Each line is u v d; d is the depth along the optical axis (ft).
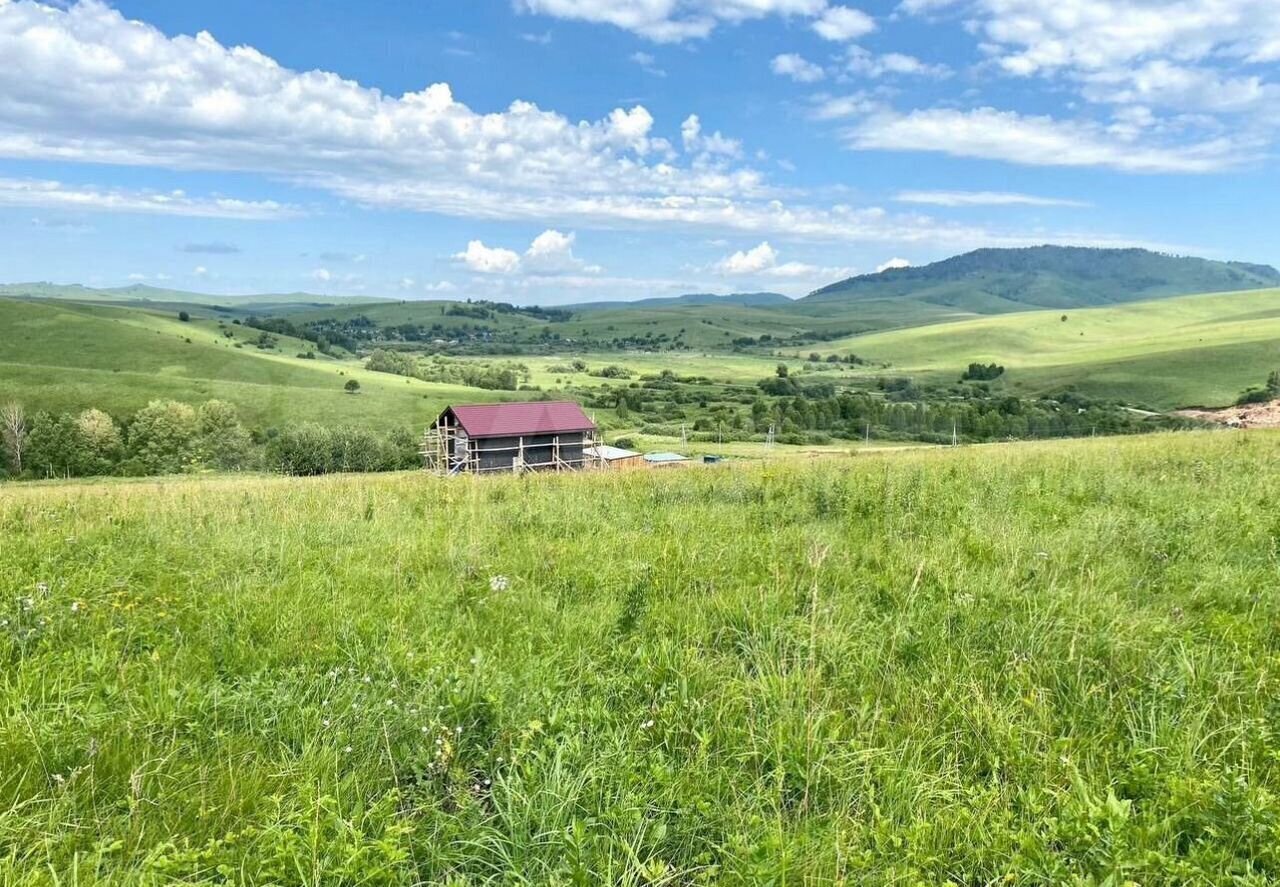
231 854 10.96
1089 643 17.81
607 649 19.22
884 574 24.29
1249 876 10.34
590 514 37.73
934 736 14.69
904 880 10.82
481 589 23.85
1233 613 20.16
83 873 10.46
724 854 11.42
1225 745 13.56
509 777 12.62
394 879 10.74
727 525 33.60
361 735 14.43
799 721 14.69
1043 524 30.73
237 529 34.30
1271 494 35.27
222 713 15.21
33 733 13.21
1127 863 10.58
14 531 33.78
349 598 22.61
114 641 18.98
